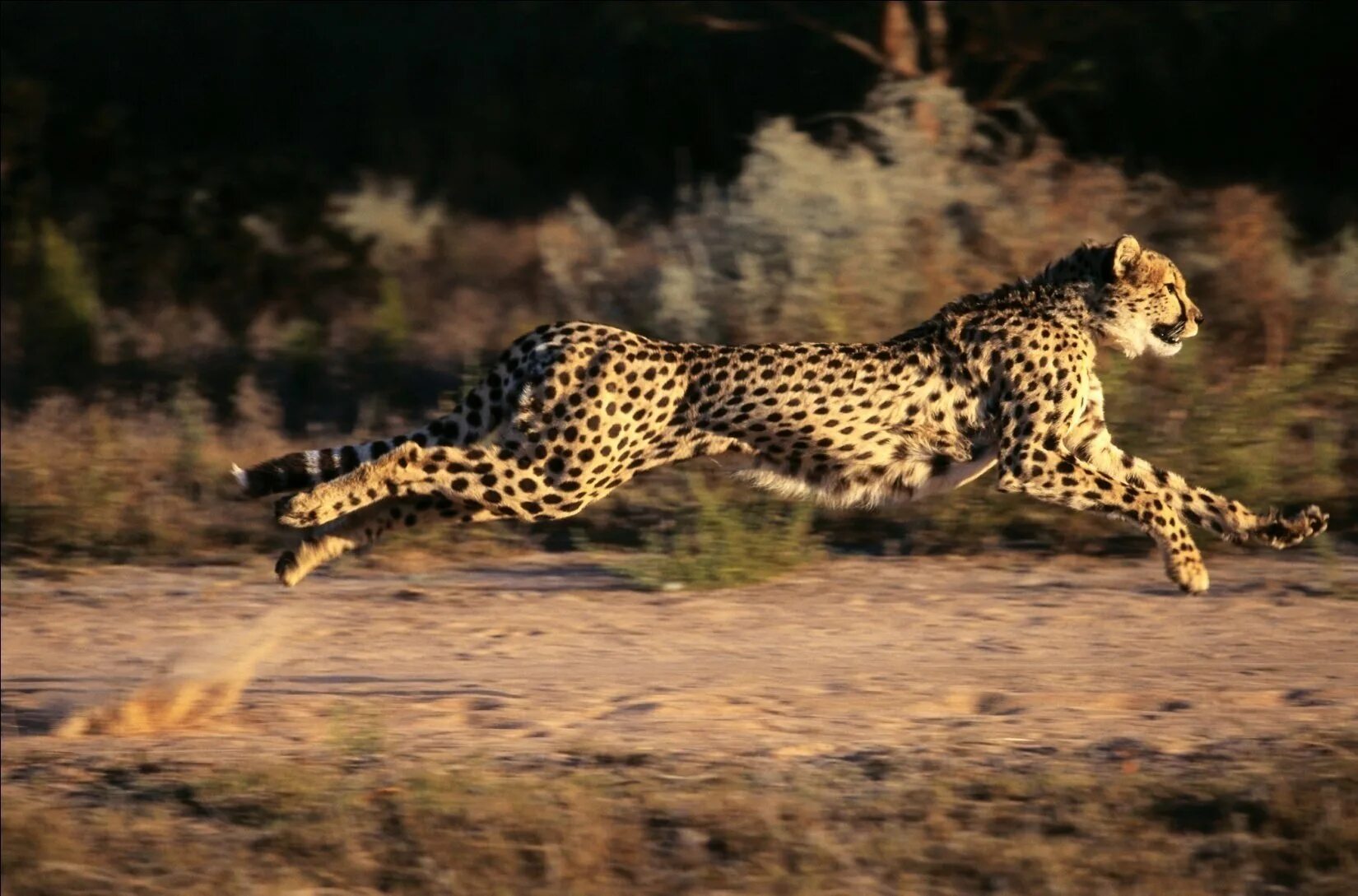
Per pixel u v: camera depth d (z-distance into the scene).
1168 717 22.59
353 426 43.03
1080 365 26.86
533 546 34.28
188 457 38.12
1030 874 17.02
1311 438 37.53
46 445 37.97
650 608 29.36
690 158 77.25
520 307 52.03
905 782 19.64
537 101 82.25
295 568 25.47
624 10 64.12
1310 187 67.94
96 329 50.16
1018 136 53.38
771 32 75.38
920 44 64.62
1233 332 42.72
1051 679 24.50
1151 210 49.34
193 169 57.38
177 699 23.20
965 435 26.39
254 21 89.12
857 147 49.59
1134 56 70.06
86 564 33.06
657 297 46.75
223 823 18.77
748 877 17.16
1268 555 32.72
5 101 58.22
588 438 24.84
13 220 56.19
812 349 25.70
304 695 24.16
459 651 26.80
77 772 20.59
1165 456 34.56
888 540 34.00
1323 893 16.83
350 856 17.62
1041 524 33.75
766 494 33.81
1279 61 71.81
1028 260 44.34
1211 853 17.66
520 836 18.02
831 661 25.83
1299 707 23.05
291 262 55.59
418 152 80.06
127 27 86.69
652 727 22.33
